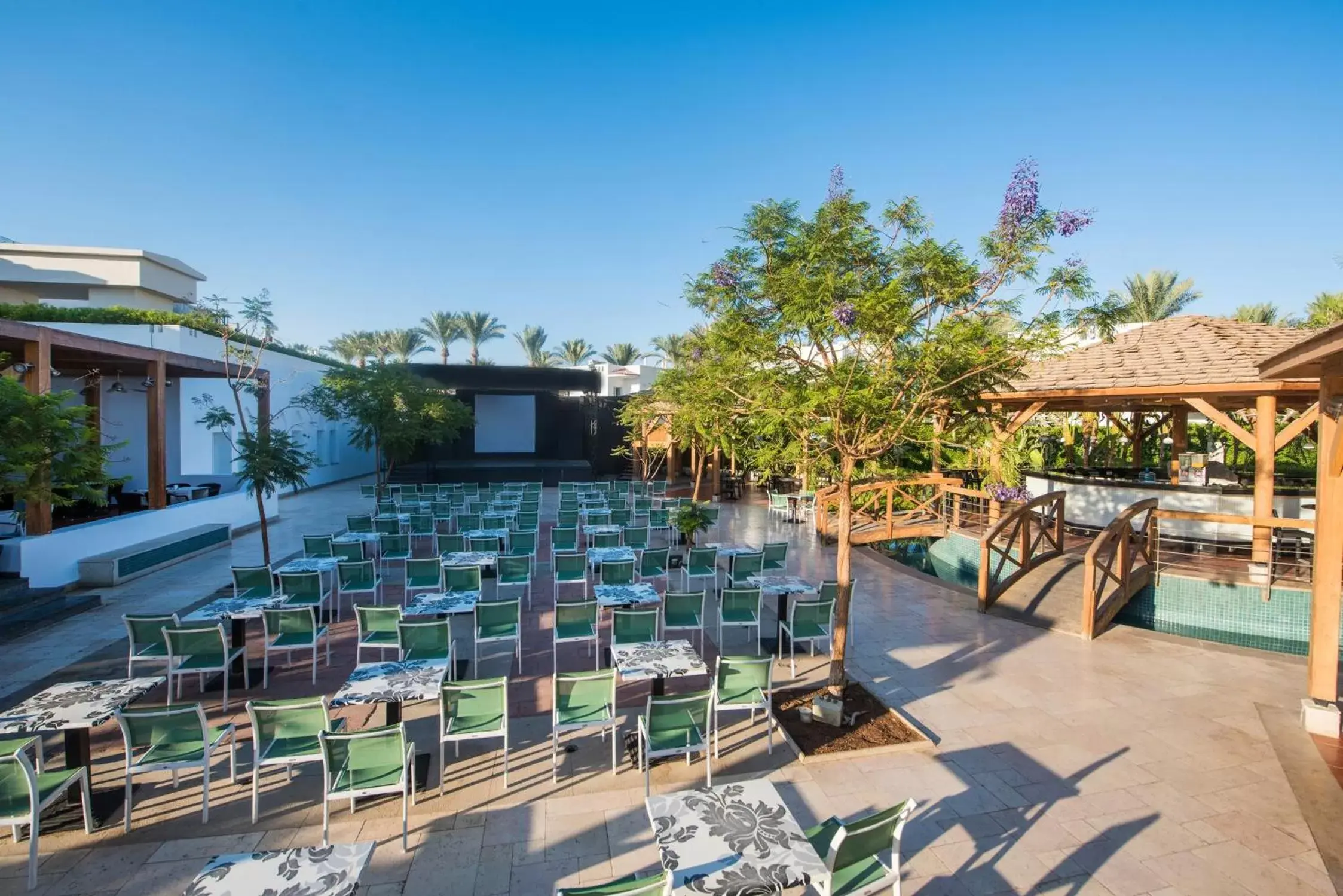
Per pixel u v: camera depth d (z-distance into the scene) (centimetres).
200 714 441
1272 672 711
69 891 381
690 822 336
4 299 2452
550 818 450
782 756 535
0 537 1007
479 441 3023
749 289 623
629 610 638
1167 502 1193
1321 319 1889
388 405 1828
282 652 760
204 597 984
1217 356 1050
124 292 2512
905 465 1353
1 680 679
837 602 642
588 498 1667
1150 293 2811
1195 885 388
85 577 1036
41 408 732
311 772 506
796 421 608
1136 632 840
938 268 556
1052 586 963
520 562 921
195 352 1781
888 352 573
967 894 379
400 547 1044
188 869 400
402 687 483
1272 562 880
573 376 2733
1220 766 520
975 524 1313
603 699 513
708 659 750
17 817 388
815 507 1507
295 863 300
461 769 512
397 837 429
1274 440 943
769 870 304
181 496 1588
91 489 810
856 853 321
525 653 755
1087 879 392
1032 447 1611
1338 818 452
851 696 642
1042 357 567
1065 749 546
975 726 587
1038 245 537
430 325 3956
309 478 2384
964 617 903
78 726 413
